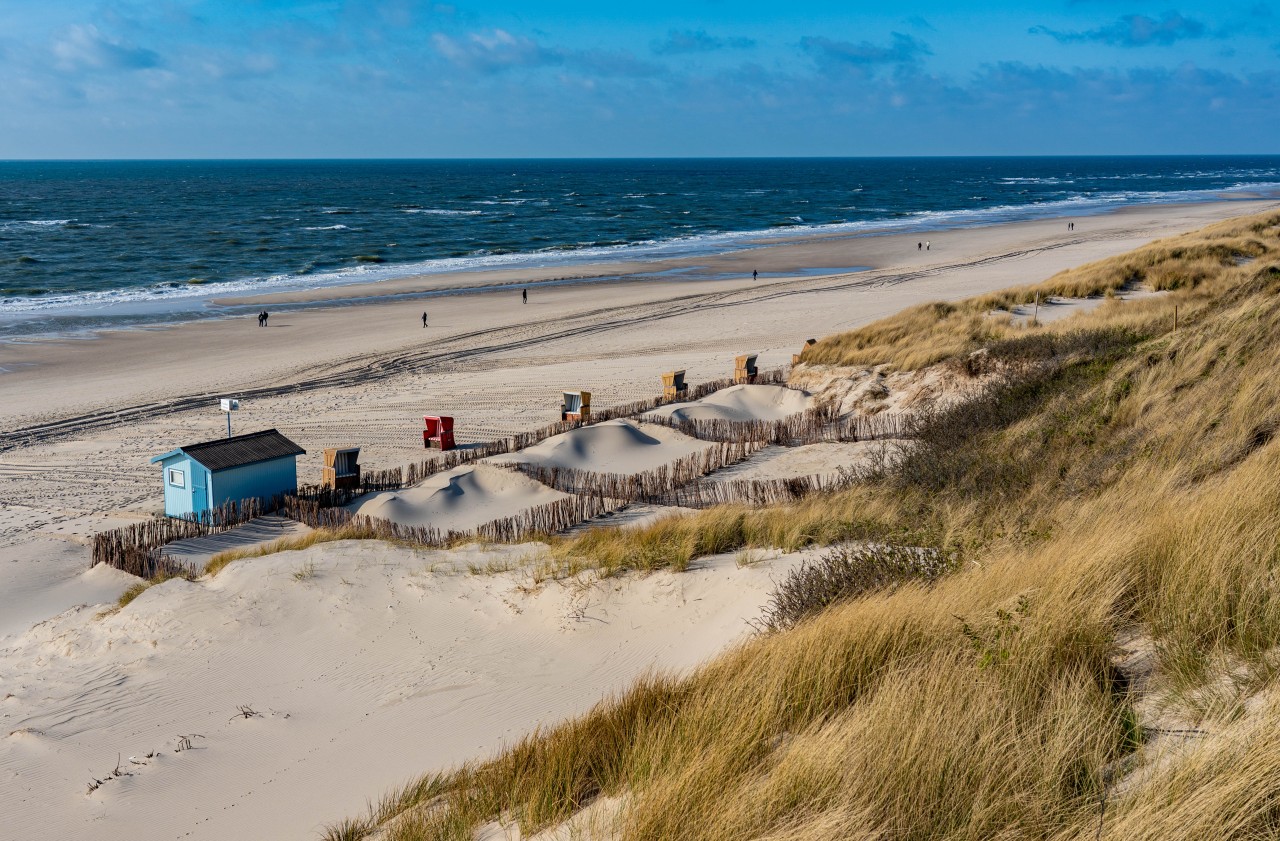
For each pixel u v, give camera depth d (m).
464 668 10.55
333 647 11.56
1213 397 13.26
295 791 8.20
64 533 20.23
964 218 128.38
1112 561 6.38
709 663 7.79
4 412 31.62
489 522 19.17
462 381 35.41
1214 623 5.22
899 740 4.68
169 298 59.66
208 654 11.72
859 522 12.81
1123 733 4.54
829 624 6.95
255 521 19.97
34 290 62.16
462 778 6.84
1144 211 132.75
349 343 44.31
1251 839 3.46
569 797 5.55
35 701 11.01
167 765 8.97
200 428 29.31
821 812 4.32
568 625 11.13
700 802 4.64
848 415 25.83
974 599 6.84
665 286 63.94
